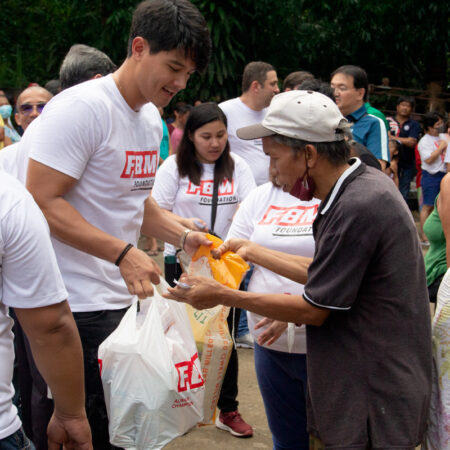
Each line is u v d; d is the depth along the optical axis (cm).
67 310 189
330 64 1398
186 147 407
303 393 268
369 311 201
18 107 417
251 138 214
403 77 1462
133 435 224
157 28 224
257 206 281
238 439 372
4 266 174
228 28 1066
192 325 255
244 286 414
